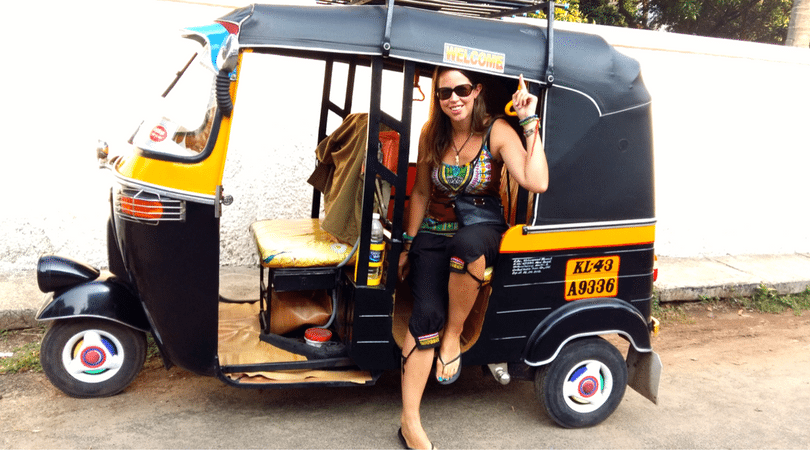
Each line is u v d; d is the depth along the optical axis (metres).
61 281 3.00
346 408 3.28
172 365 3.32
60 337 3.03
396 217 2.85
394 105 5.20
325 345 3.14
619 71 2.95
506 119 3.02
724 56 5.92
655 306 5.24
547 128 2.85
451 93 2.74
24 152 4.46
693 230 6.19
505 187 3.21
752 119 6.15
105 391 3.15
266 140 4.93
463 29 2.75
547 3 2.80
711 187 6.15
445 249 2.98
